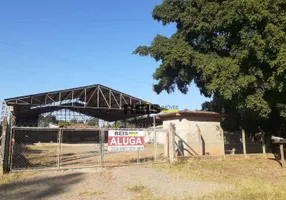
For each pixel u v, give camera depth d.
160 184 9.97
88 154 22.27
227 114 20.25
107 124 53.94
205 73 17.80
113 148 13.83
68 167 12.77
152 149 26.73
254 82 16.41
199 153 18.17
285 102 17.16
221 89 16.59
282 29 14.80
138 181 10.46
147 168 13.38
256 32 15.71
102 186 9.59
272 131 21.84
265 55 15.48
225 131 21.25
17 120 45.38
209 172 12.69
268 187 9.09
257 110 16.80
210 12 18.62
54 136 42.69
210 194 8.26
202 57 19.52
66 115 46.22
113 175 11.55
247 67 17.05
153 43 22.98
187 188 9.30
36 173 11.62
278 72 14.34
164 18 23.22
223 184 9.92
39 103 38.03
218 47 19.50
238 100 17.47
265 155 19.02
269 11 15.12
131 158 18.06
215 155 17.39
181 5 22.06
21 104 33.94
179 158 15.82
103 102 45.81
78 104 44.88
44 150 26.08
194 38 21.92
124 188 9.31
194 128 18.77
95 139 46.59
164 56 22.11
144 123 49.72
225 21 17.62
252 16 15.20
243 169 13.87
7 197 8.06
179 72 23.02
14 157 15.75
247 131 21.94
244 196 7.96
